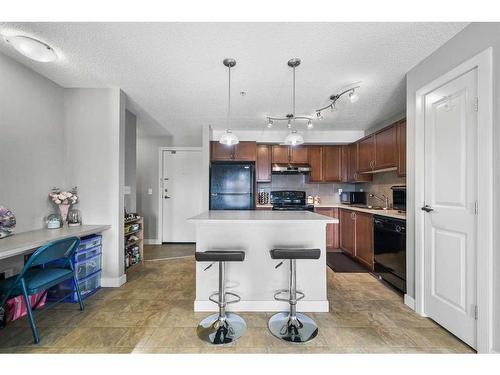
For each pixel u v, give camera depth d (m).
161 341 1.72
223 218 2.11
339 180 4.65
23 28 1.67
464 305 1.66
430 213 1.97
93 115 2.70
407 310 2.18
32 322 1.68
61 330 1.85
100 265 2.67
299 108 3.26
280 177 4.97
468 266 1.62
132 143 3.51
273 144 4.64
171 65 2.17
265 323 1.97
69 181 2.71
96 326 1.91
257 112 3.43
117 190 2.71
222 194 4.06
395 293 2.56
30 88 2.29
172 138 5.00
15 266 2.14
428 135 1.99
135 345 1.68
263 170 4.61
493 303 1.45
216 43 1.83
